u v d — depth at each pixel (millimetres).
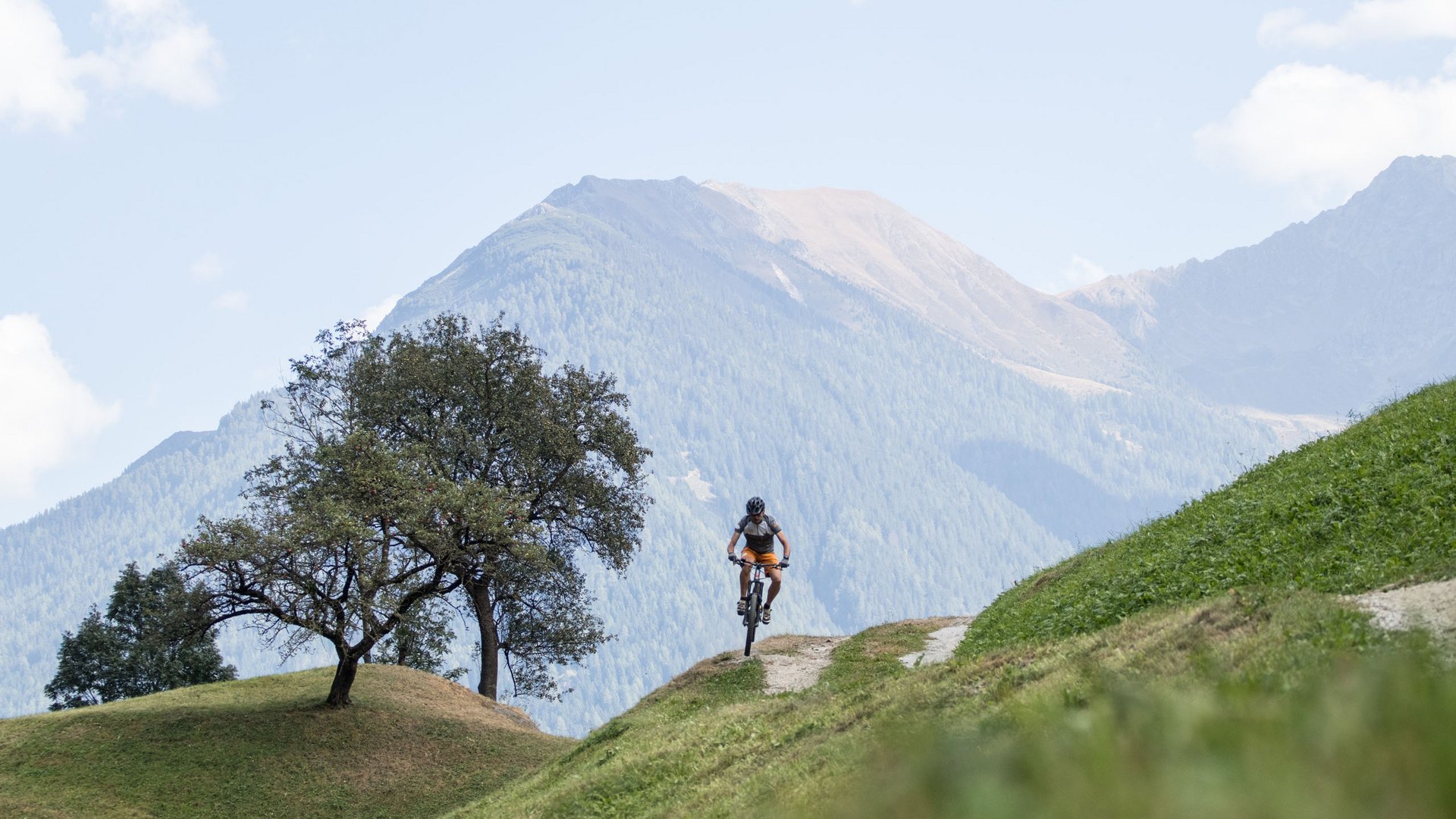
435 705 70312
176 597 60125
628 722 37281
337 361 76625
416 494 62469
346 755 60094
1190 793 1903
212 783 55656
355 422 72062
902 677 24516
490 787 57688
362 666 79938
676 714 36656
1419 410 27250
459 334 79312
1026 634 30406
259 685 72625
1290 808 1788
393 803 55844
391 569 65375
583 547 83125
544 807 27266
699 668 42188
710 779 22531
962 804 2270
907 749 2895
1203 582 23953
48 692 102375
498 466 76125
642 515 79812
